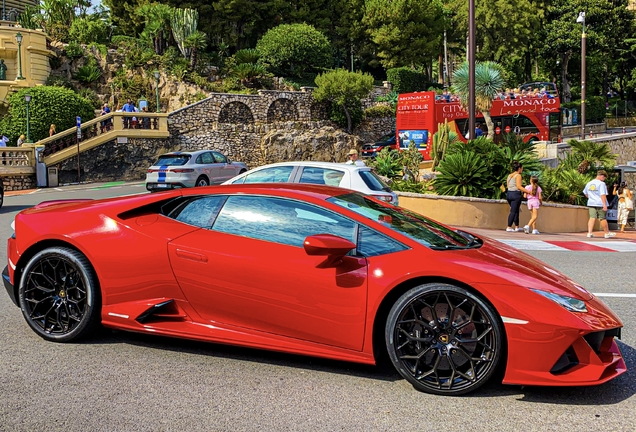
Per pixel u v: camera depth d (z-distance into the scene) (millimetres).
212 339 4227
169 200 4633
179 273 4320
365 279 3889
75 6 46531
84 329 4559
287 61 45375
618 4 65938
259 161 39688
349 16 53594
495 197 16297
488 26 55719
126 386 3850
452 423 3369
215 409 3525
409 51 50875
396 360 3807
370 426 3320
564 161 26141
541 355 3600
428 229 4445
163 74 40125
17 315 5535
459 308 3779
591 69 70750
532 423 3383
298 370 4164
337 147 41969
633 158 44750
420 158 21328
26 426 3279
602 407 3631
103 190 24609
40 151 28578
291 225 4246
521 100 32188
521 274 3832
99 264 4465
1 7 48656
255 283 4109
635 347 4879
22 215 4875
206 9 49156
